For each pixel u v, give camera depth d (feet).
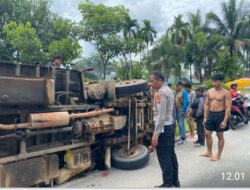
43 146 19.29
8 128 16.63
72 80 23.07
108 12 110.93
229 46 148.77
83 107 22.03
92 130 21.31
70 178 21.25
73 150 20.76
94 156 23.79
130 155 23.73
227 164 23.58
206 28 153.89
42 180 18.51
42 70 20.02
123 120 24.07
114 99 23.66
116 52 117.60
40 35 101.60
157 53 152.25
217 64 138.41
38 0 102.78
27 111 18.06
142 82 25.55
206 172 21.63
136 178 20.90
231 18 149.59
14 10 99.19
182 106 31.71
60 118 18.95
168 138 17.63
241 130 40.40
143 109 27.14
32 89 17.63
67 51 87.76
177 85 32.42
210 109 25.00
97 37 113.50
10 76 16.67
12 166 16.96
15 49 92.48
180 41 155.02
